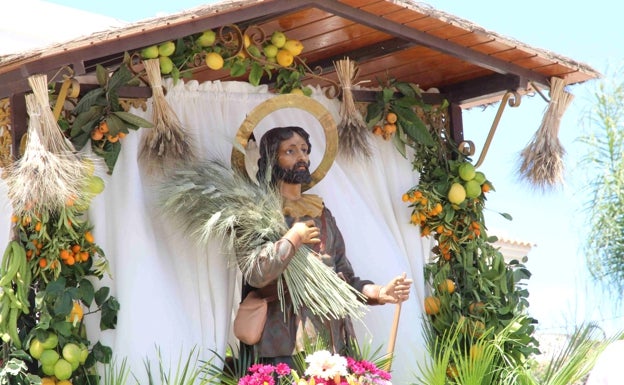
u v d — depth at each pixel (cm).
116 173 773
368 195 872
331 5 790
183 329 760
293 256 764
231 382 766
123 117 770
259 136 845
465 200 889
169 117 786
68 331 724
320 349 764
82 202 736
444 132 911
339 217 852
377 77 887
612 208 1435
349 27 846
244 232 769
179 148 784
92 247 748
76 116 766
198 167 782
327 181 855
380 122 883
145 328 745
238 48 821
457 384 812
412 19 812
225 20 757
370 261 852
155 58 788
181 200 771
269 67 842
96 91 767
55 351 725
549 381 812
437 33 830
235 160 801
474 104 933
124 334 742
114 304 743
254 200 771
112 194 770
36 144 704
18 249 729
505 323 875
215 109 827
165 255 776
